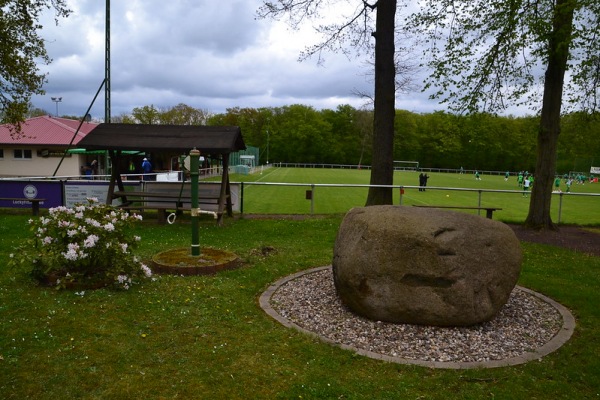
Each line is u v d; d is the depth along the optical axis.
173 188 14.62
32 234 10.95
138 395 4.17
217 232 12.23
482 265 5.86
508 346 5.54
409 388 4.50
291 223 13.62
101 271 7.16
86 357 4.79
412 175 70.44
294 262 9.17
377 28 13.60
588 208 28.20
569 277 8.93
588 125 14.53
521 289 7.88
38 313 5.86
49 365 4.60
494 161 93.00
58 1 18.94
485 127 20.20
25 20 18.38
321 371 4.75
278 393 4.29
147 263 8.69
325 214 15.77
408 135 97.38
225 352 5.05
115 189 15.09
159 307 6.29
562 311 6.84
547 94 13.74
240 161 72.88
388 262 5.88
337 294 6.96
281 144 102.12
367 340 5.57
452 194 36.00
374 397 4.31
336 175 59.38
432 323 5.89
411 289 5.85
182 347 5.14
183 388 4.30
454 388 4.54
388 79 13.68
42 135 38.97
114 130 13.39
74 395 4.13
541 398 4.43
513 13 12.91
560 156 84.81
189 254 9.08
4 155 38.69
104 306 6.21
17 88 19.52
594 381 4.75
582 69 12.50
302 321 6.14
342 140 103.88
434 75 14.73
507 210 24.94
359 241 6.11
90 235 6.75
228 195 14.48
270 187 36.00
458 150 92.38
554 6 12.07
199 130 13.58
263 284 7.72
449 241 5.79
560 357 5.27
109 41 21.61
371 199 14.12
